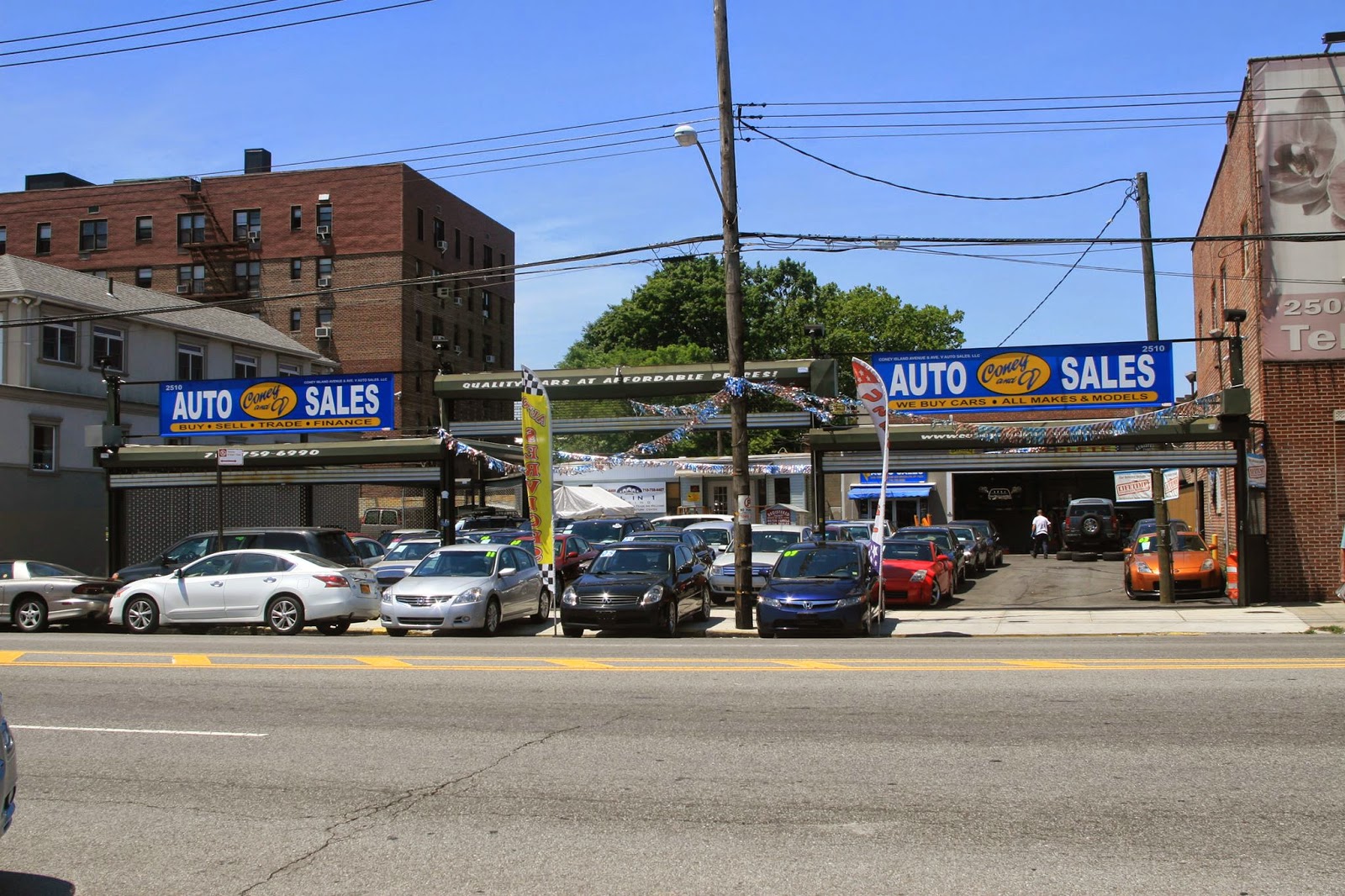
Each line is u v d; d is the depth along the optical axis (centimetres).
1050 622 2034
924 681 1187
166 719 1039
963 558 2834
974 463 2278
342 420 2558
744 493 2067
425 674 1298
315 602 1973
